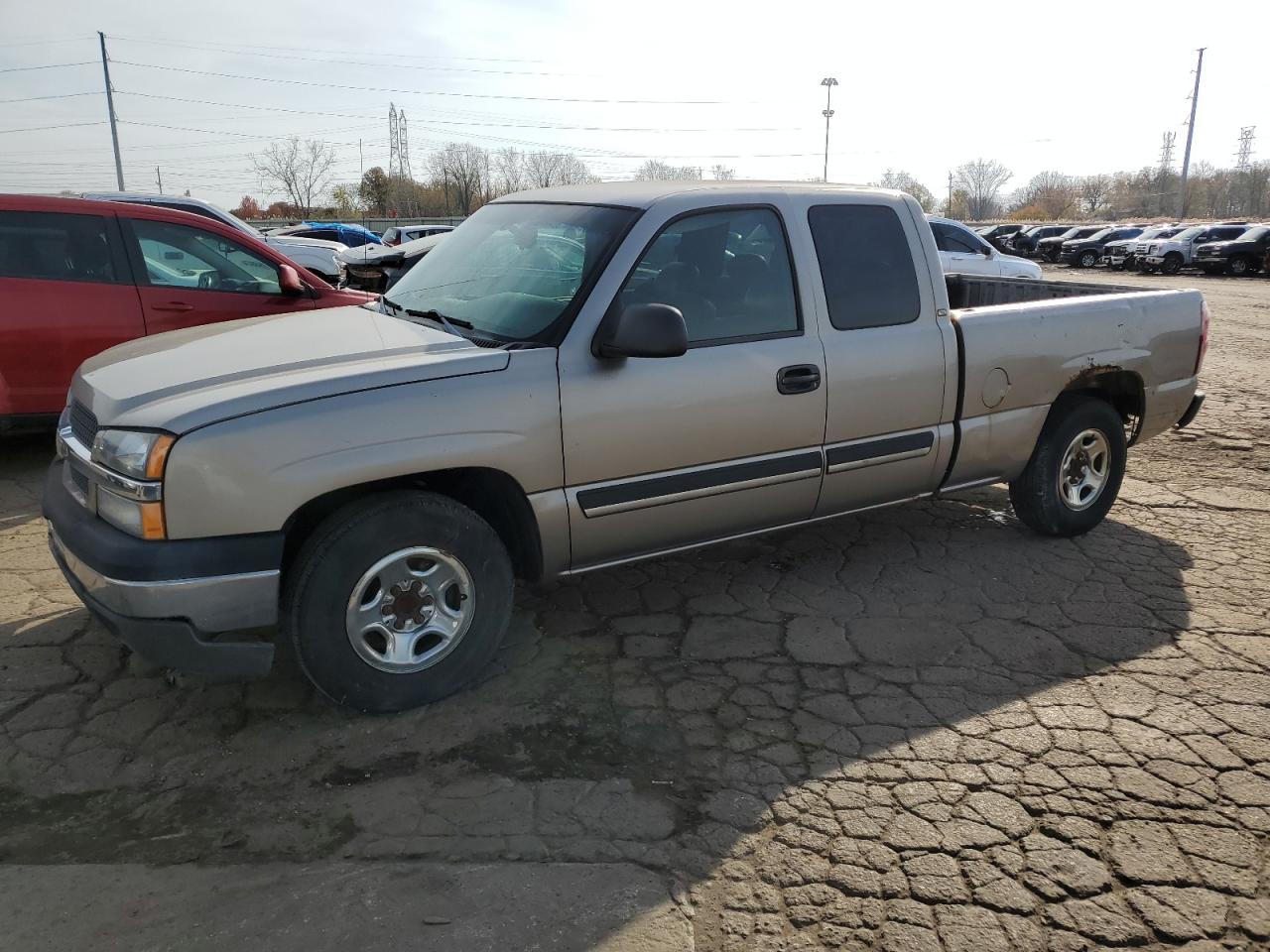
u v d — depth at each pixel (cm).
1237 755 315
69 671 357
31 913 240
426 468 312
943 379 431
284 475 292
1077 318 476
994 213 10750
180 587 284
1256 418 809
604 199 389
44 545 481
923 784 298
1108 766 308
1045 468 487
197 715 331
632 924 240
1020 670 370
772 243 392
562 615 414
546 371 333
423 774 301
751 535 408
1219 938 238
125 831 273
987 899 250
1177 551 499
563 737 322
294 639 310
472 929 237
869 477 423
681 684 357
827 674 366
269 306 648
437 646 336
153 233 619
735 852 267
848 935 238
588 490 349
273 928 236
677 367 359
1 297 573
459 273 406
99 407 317
